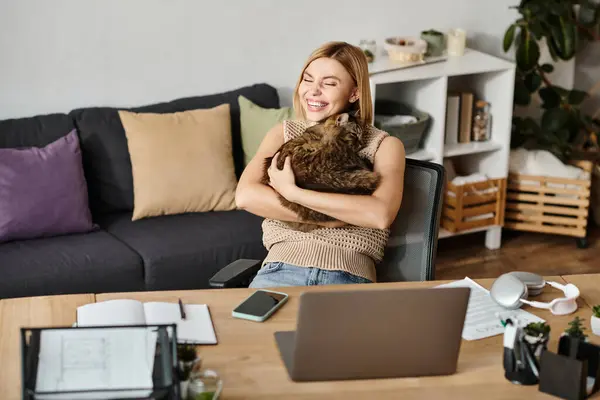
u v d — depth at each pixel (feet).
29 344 5.16
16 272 9.64
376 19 13.43
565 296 6.77
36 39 11.55
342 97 8.15
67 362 5.09
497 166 13.65
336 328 5.33
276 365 5.67
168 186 11.13
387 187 7.55
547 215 14.07
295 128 8.29
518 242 14.32
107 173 11.36
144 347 5.21
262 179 8.04
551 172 13.73
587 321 6.38
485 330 6.23
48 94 11.84
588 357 5.48
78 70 11.90
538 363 5.53
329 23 13.16
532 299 6.73
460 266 13.34
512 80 13.17
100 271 9.93
